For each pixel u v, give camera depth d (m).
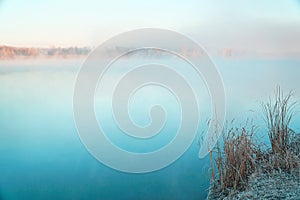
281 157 2.41
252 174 2.33
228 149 2.38
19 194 2.63
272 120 2.62
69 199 2.55
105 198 2.51
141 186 2.58
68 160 2.74
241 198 2.10
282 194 2.02
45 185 2.65
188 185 2.49
